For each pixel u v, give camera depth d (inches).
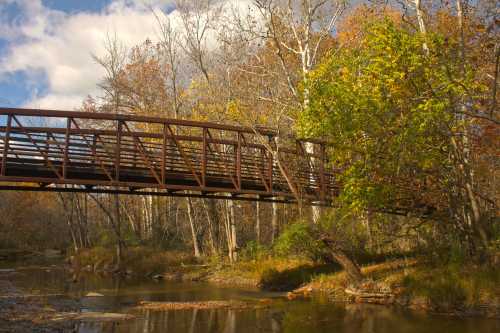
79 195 2281.0
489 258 716.7
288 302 770.8
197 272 1230.9
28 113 674.8
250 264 1162.0
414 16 826.2
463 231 802.2
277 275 1009.5
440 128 692.1
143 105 1608.0
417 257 867.4
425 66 628.4
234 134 1218.0
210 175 802.8
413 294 712.4
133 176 754.8
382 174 743.1
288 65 1098.1
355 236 895.7
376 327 566.3
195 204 1706.4
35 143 676.1
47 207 2923.2
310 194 869.2
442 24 838.5
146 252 1549.0
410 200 832.3
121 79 1589.6
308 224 799.7
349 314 650.8
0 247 2588.6
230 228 1307.8
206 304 771.4
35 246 2699.3
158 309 728.3
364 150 724.0
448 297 669.3
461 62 629.3
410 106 657.0
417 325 571.2
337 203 780.6
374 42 676.1
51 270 1525.6
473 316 616.7
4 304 746.8
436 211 857.5
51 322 617.0
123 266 1466.5
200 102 1248.2
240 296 860.6
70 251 2236.7
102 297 867.4
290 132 852.6
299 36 1066.1
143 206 2135.8
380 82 660.7
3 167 657.0
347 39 1045.2
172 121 753.6
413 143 687.1
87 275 1357.0
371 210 792.9
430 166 740.0
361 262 919.0
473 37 658.2
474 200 741.9
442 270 740.0
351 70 727.1
